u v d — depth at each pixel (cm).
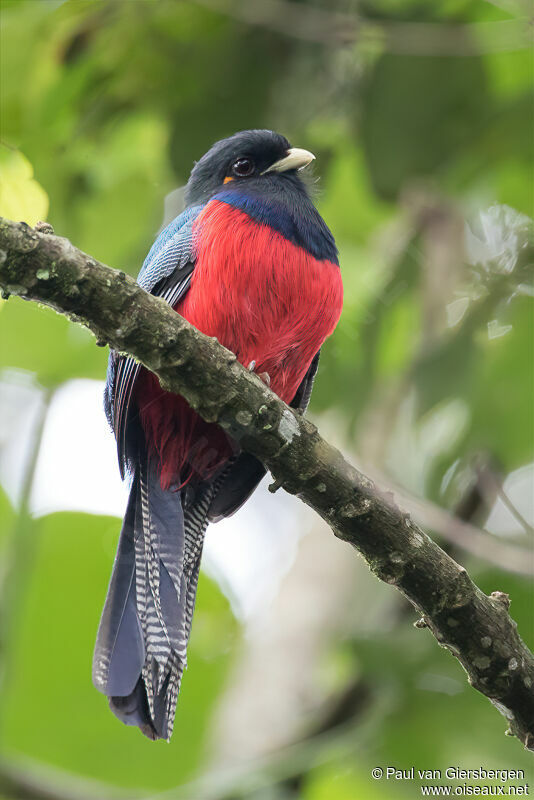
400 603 1109
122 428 913
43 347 1340
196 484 943
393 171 1143
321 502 742
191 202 1069
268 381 933
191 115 1174
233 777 1015
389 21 1138
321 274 917
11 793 984
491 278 1166
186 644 832
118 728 1291
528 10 1090
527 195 1234
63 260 683
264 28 1145
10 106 1152
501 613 744
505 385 1088
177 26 1151
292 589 1222
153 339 707
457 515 1115
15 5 1155
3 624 1047
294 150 1027
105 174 1268
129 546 873
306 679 1128
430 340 1159
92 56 1148
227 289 904
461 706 1073
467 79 1116
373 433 1180
